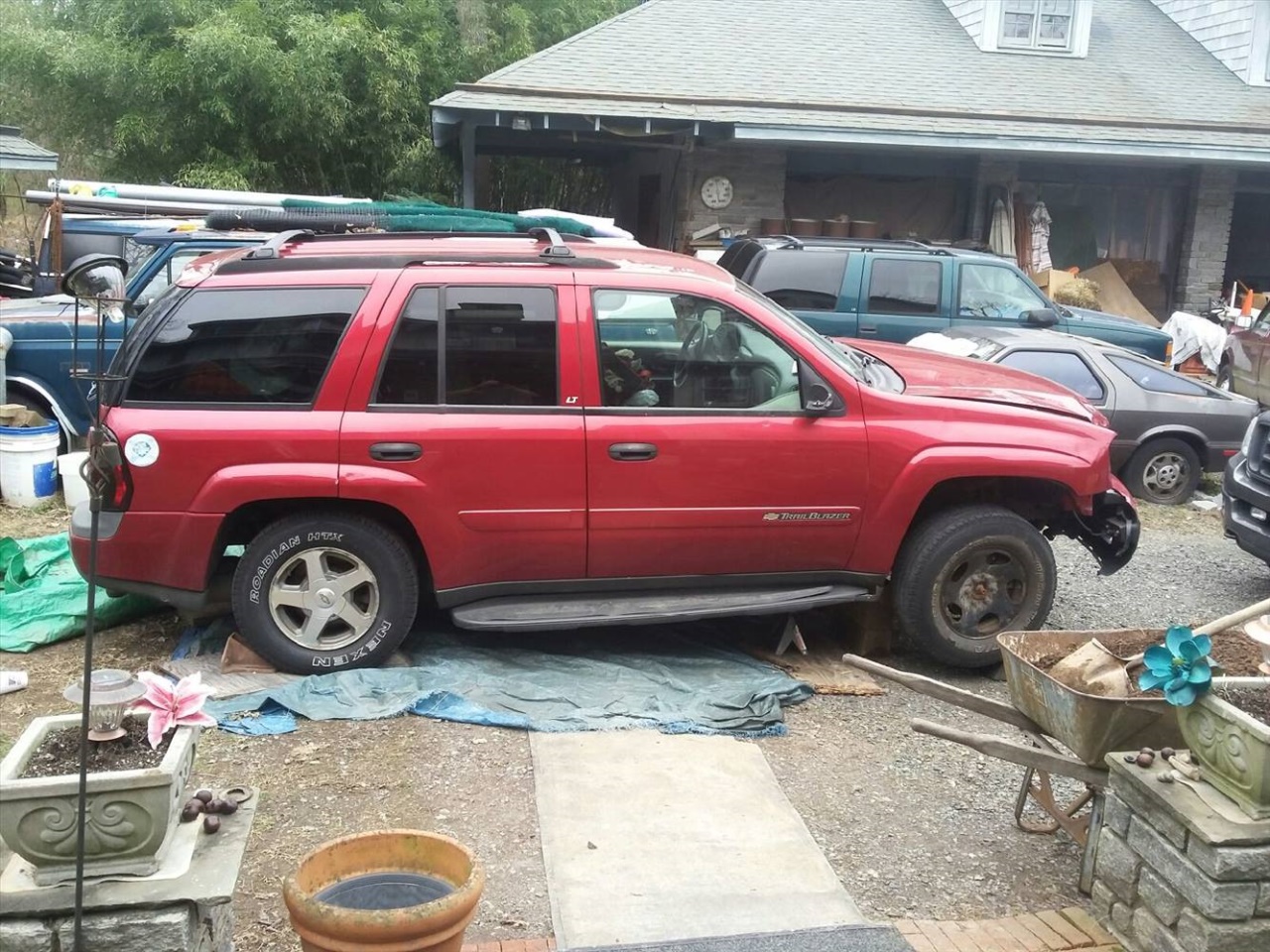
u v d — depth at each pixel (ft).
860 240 38.29
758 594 18.16
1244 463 24.58
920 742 16.39
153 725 9.29
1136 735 11.97
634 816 13.64
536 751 15.20
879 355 22.49
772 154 50.11
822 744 16.16
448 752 15.21
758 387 17.72
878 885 12.59
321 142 52.70
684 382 17.52
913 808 14.42
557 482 16.99
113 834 8.78
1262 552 23.73
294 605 16.99
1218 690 11.34
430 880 9.41
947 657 18.67
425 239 19.22
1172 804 10.70
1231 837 10.16
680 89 48.88
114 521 16.37
